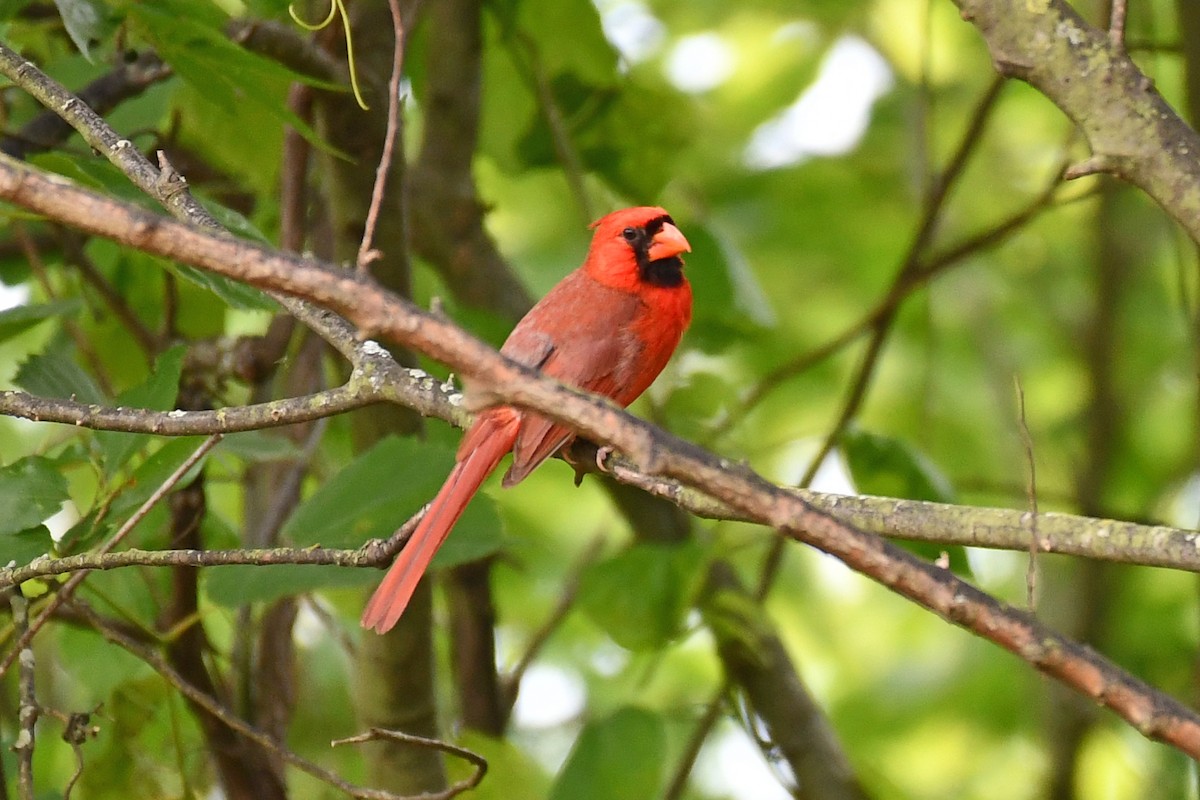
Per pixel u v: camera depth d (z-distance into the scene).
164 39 6.62
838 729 14.27
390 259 8.44
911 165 15.22
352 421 8.72
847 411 10.64
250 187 10.33
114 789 8.55
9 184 4.05
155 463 6.71
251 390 8.92
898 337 15.44
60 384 7.19
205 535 9.34
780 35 15.23
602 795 8.44
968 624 4.15
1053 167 12.34
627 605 9.39
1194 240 5.77
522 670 10.79
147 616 8.66
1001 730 14.05
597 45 11.24
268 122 9.06
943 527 5.84
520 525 13.52
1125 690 4.05
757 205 15.41
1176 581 14.02
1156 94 5.89
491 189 14.94
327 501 7.45
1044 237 15.59
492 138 11.62
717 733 13.45
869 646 14.82
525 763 8.81
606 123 11.53
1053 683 12.38
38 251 10.52
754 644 10.08
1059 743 12.27
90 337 10.39
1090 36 5.94
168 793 8.60
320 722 12.07
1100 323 13.89
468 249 10.90
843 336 11.23
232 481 10.11
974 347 15.46
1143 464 14.68
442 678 12.37
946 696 14.29
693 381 11.29
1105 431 13.74
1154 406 14.88
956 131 15.39
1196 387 10.38
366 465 7.55
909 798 10.20
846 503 6.02
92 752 8.70
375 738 6.34
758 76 15.28
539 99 11.41
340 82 8.14
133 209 4.12
